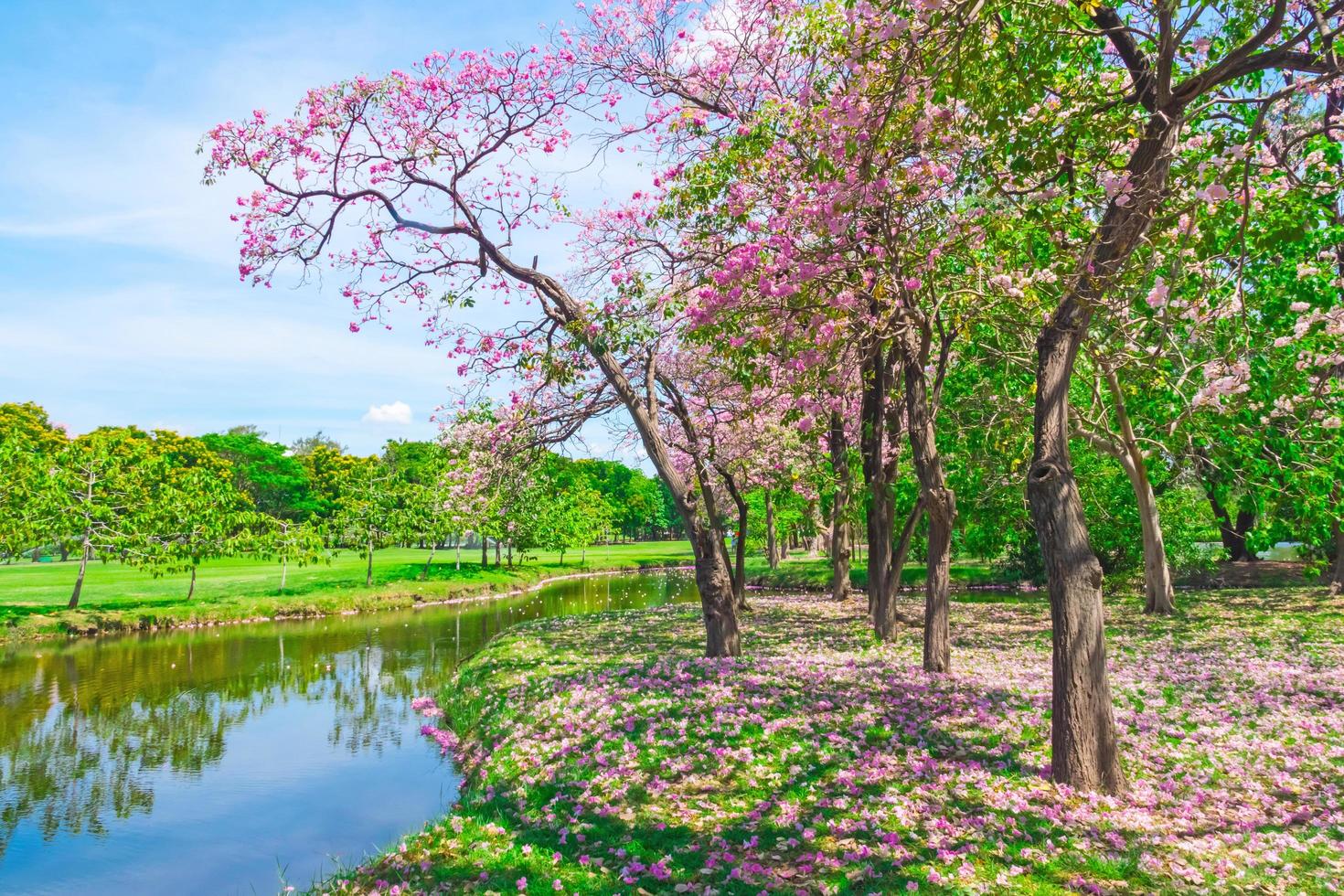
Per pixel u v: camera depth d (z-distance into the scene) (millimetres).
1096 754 7492
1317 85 7113
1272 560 30594
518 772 9328
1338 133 9867
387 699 17031
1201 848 6055
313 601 33562
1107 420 21938
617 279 14039
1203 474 23234
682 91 13578
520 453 18406
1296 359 16234
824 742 9078
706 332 10203
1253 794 7270
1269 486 19703
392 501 43781
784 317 9328
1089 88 9352
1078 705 7543
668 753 9102
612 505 82125
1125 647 15570
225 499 35500
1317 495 18641
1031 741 8891
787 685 11812
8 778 11867
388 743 13531
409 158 14039
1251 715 9859
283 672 20172
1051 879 5613
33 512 29891
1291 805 6938
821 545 62438
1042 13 6969
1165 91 7457
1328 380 14438
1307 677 11648
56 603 31156
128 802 10750
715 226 11383
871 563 21359
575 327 13977
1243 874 5488
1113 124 8102
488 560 65000
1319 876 5441
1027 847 6137
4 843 9383
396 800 10609
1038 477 7980
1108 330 13633
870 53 7410
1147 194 7719
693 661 14320
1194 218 8477
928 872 5734
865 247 9734
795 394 10055
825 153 8203
